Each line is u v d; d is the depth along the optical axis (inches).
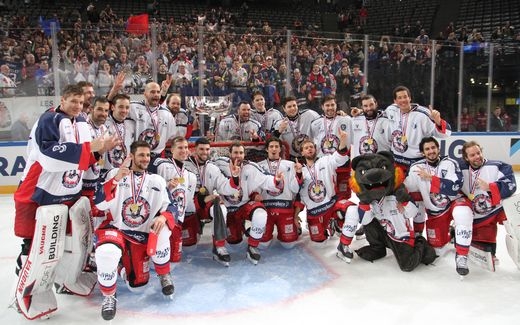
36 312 130.0
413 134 199.6
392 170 166.2
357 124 215.3
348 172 217.2
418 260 164.9
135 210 144.6
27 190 134.2
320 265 173.6
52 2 627.5
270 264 175.6
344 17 733.9
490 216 164.7
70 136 130.6
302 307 137.7
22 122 310.0
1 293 152.3
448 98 376.2
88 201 142.3
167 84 223.9
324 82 339.0
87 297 148.0
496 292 147.3
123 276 147.9
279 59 328.5
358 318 130.3
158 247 141.9
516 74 386.6
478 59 376.5
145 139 202.1
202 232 201.6
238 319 130.6
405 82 361.4
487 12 695.1
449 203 172.1
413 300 141.6
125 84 309.9
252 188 184.4
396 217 167.8
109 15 541.3
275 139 193.2
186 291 150.6
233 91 323.3
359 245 198.2
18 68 304.0
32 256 126.6
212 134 239.0
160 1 722.2
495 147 385.7
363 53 346.3
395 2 810.8
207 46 317.1
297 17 772.6
